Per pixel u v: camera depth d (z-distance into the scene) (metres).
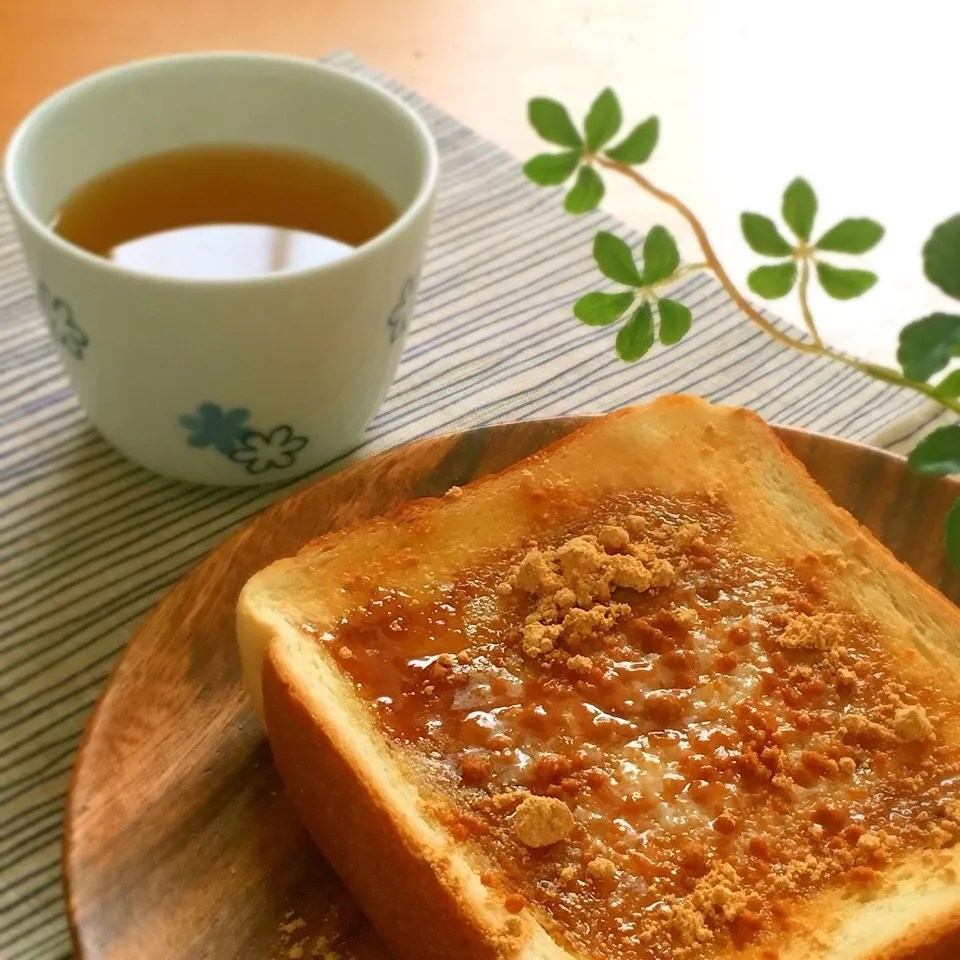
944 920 0.28
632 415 0.35
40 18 0.51
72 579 0.35
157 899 0.30
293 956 0.29
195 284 0.32
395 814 0.29
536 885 0.29
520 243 0.45
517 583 0.32
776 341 0.42
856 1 0.60
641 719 0.30
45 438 0.38
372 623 0.32
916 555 0.35
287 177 0.38
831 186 0.49
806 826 0.29
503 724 0.30
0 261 0.42
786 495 0.34
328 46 0.52
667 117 0.52
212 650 0.33
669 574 0.32
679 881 0.29
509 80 0.52
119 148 0.37
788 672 0.31
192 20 0.52
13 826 0.31
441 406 0.39
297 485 0.37
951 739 0.31
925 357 0.27
